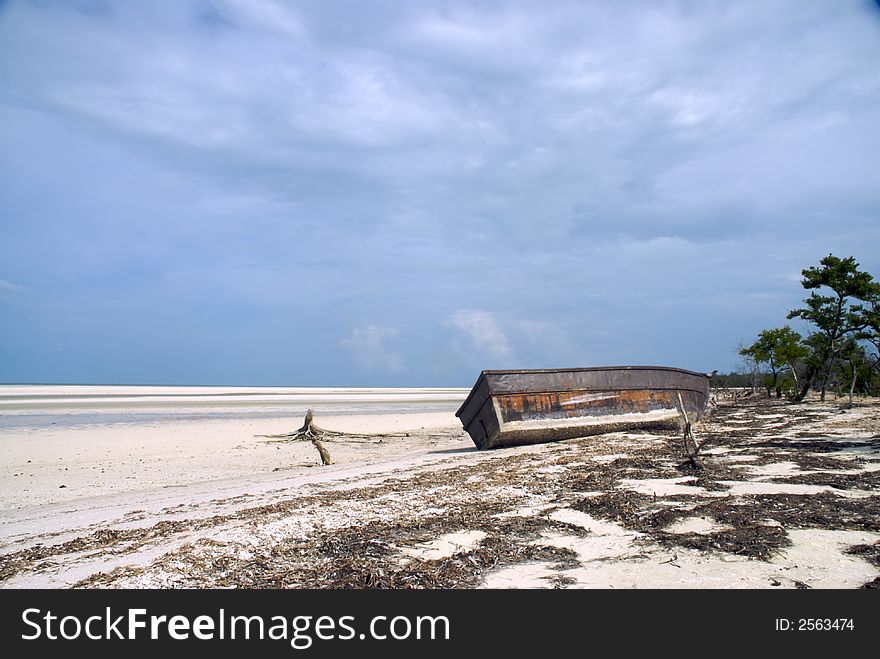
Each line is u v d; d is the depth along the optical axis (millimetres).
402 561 7883
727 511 9609
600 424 22062
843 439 18203
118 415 45656
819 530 8547
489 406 20828
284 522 9742
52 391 114312
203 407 60375
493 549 8219
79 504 14719
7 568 8398
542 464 15320
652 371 23484
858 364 38469
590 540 8555
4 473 20062
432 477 14141
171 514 11906
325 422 42000
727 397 48219
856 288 34344
